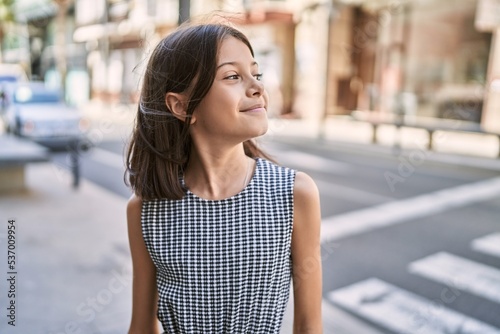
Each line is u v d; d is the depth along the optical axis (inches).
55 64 543.2
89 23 560.1
